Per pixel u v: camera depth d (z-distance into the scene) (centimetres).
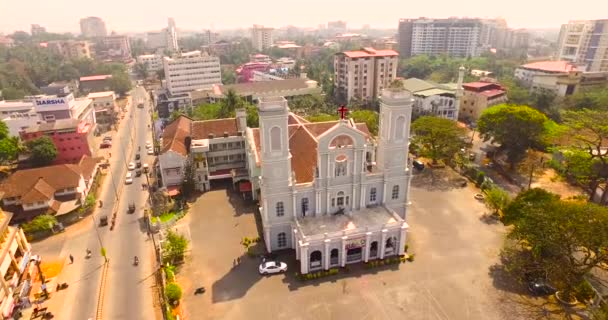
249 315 4809
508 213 5909
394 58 15925
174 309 4884
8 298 4891
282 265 5591
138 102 18562
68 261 6041
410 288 5234
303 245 5250
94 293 5306
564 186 8544
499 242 6247
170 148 8175
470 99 13838
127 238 6656
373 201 6275
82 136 9931
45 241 6594
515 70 19475
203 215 7275
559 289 4991
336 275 5516
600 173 7612
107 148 11569
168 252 5753
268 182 5581
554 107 12288
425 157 9762
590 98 11881
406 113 5762
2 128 9344
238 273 5591
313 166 6047
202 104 14088
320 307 4925
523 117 8850
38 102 11338
